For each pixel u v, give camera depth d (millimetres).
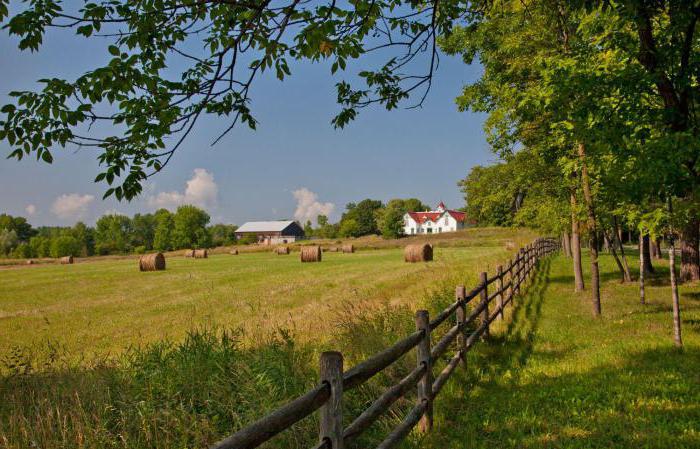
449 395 6113
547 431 5047
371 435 4910
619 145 6117
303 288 20656
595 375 6672
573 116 6473
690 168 5637
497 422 5305
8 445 4191
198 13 3613
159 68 3713
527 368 7227
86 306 18703
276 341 6414
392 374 6309
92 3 3264
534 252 21281
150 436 4242
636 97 6039
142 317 15562
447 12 4918
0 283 30250
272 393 4785
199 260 51406
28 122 3178
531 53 11805
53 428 4398
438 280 17375
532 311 11883
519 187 15320
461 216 120688
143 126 3426
